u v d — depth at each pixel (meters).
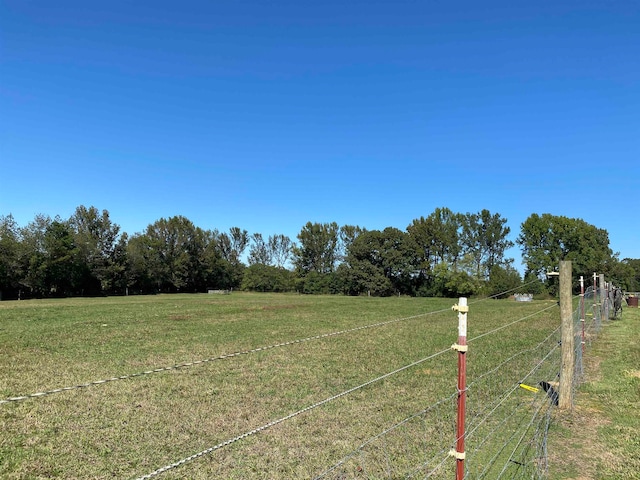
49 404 7.34
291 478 4.71
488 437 5.69
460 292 61.81
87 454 5.34
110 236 65.81
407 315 25.36
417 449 5.40
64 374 9.71
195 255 79.00
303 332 17.09
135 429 6.19
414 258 69.25
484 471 4.50
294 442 5.71
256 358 11.47
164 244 75.31
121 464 5.07
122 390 8.26
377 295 69.06
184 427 6.29
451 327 18.70
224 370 10.00
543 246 61.69
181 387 8.49
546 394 7.20
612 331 15.62
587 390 7.83
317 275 77.38
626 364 9.88
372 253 71.00
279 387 8.53
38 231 57.06
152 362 11.06
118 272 65.12
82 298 51.66
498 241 75.50
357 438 5.84
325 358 11.48
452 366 10.37
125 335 15.96
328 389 8.39
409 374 9.57
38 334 16.09
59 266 57.31
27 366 10.53
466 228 76.44
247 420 6.62
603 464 4.88
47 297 56.44
